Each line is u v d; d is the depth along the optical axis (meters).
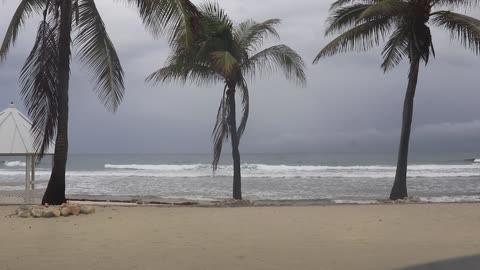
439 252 5.67
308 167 51.78
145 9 10.28
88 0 12.61
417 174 39.88
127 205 12.39
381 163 69.81
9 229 7.68
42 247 6.12
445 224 8.27
